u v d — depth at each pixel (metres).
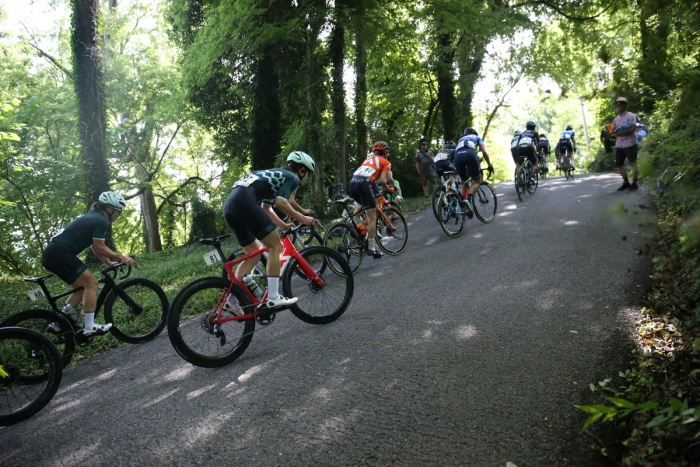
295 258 5.40
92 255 13.63
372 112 24.00
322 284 5.47
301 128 15.58
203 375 4.52
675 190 2.01
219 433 3.40
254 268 5.41
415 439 3.03
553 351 3.95
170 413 3.82
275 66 16.83
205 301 4.72
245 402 3.81
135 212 34.09
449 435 3.02
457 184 10.59
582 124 41.06
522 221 9.67
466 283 6.12
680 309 4.07
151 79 24.39
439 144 25.14
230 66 17.70
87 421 3.91
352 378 3.96
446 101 23.72
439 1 15.67
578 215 9.26
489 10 16.28
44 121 16.89
